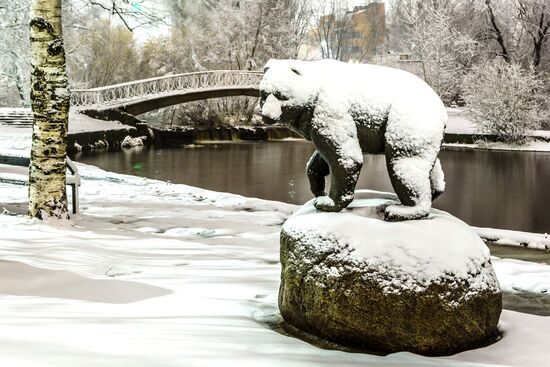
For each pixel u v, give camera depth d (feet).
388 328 11.61
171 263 19.48
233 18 153.07
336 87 13.47
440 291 11.64
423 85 13.66
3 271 15.01
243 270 18.65
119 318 11.67
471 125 120.26
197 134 132.16
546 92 126.41
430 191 13.12
